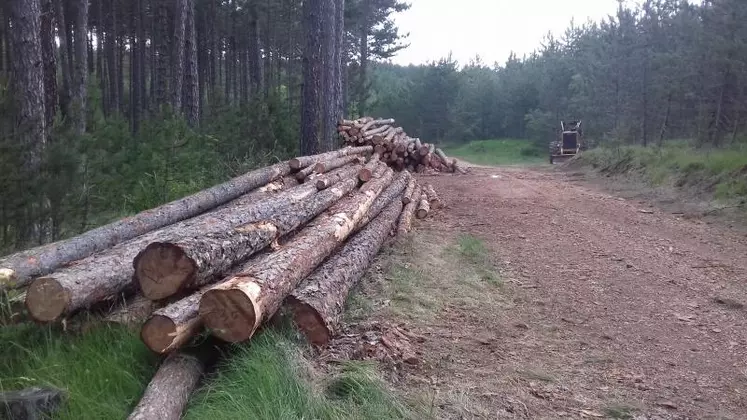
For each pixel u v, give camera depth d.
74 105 9.59
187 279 4.46
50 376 4.13
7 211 6.67
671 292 7.69
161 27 31.67
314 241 6.03
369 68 61.91
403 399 4.31
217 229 5.66
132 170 10.13
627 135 27.48
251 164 13.28
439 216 12.36
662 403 4.75
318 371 4.50
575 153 33.28
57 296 4.32
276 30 40.12
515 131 58.09
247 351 4.36
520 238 10.48
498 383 4.84
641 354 5.74
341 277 5.97
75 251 5.42
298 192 8.50
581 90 41.44
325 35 15.91
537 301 7.14
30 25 8.59
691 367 5.50
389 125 23.27
